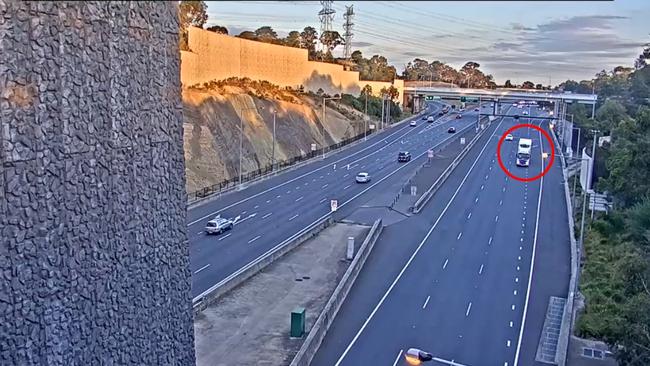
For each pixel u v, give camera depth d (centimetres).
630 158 2988
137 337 1459
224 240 3434
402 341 2380
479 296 2870
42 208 1170
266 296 2686
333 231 3784
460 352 2300
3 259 1098
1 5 1084
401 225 4028
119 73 1370
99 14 1300
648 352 1781
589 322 2547
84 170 1273
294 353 2158
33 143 1149
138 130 1449
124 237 1405
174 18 1593
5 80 1094
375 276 3100
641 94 5028
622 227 3634
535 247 3641
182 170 1677
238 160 5175
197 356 2106
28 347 1147
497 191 5116
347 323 2536
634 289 2108
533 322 2595
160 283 1563
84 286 1277
